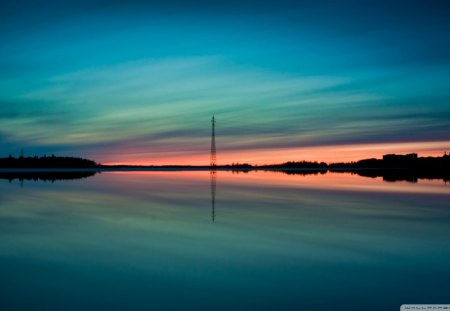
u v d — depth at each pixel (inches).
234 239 544.4
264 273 396.2
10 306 315.3
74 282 369.1
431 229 614.2
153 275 390.0
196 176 2810.0
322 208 866.1
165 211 824.3
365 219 711.7
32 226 651.5
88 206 917.8
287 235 571.2
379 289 353.4
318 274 393.1
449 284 364.8
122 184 1756.9
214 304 319.9
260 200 1039.0
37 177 2503.7
